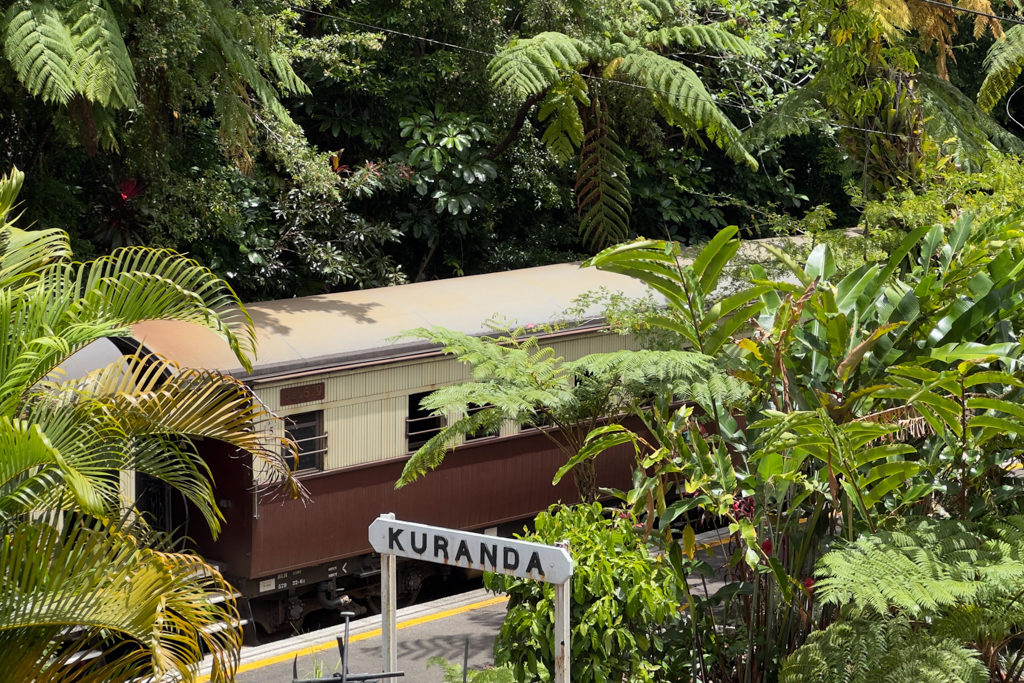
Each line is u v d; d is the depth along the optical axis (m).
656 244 7.32
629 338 11.91
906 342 7.66
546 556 5.49
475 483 10.92
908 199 10.62
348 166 17.08
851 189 11.33
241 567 9.55
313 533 9.87
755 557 6.36
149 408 6.23
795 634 7.26
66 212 13.62
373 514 10.28
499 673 5.52
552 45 13.22
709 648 7.36
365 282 16.19
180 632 5.87
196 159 14.88
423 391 10.55
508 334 10.35
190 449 9.62
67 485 5.46
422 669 8.82
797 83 18.75
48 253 6.38
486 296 11.63
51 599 5.26
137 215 13.82
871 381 7.47
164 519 9.69
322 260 15.44
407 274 18.06
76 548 5.32
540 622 6.81
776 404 7.39
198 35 11.24
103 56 9.59
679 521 11.91
